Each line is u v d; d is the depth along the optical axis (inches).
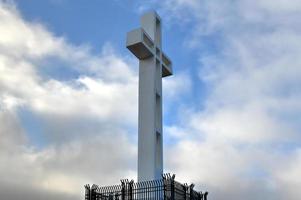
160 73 1001.5
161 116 961.5
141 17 1041.5
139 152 907.4
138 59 992.2
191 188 789.9
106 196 789.9
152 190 756.0
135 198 765.3
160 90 984.3
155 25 1031.6
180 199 757.9
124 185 781.9
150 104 937.5
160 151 928.9
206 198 840.9
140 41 935.7
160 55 1016.2
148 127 919.7
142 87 964.0
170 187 740.0
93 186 809.5
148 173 879.7
